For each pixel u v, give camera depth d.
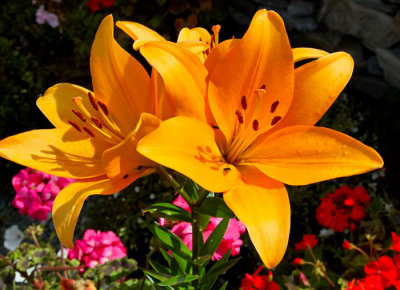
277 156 0.31
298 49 0.35
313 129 0.31
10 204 0.96
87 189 0.29
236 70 0.31
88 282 0.48
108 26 0.32
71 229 0.28
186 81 0.30
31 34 1.19
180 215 0.36
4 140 0.32
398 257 0.51
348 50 1.02
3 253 0.88
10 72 1.11
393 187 0.91
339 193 0.71
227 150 0.33
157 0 1.14
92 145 0.34
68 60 1.15
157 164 0.31
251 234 0.26
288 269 0.76
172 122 0.28
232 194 0.29
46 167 0.32
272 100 0.32
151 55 0.29
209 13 1.16
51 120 0.35
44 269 0.55
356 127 0.98
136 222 0.85
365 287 0.48
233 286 0.80
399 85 0.96
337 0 0.97
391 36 0.93
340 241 0.83
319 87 0.31
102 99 0.34
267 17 0.30
